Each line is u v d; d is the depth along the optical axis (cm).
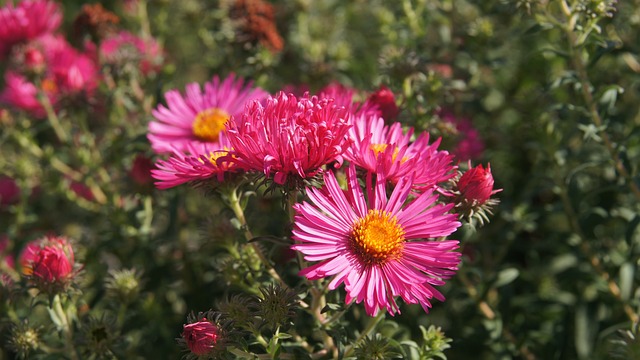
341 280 24
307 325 30
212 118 31
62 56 40
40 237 39
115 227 37
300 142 23
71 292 28
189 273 38
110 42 43
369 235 24
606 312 36
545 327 37
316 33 48
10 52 40
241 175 25
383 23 45
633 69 39
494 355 35
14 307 31
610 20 36
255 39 38
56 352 30
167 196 36
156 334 36
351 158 25
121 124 40
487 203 26
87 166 40
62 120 44
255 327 25
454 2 42
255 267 28
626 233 32
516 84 45
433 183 25
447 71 38
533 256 39
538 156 39
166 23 50
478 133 39
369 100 29
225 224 28
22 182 42
